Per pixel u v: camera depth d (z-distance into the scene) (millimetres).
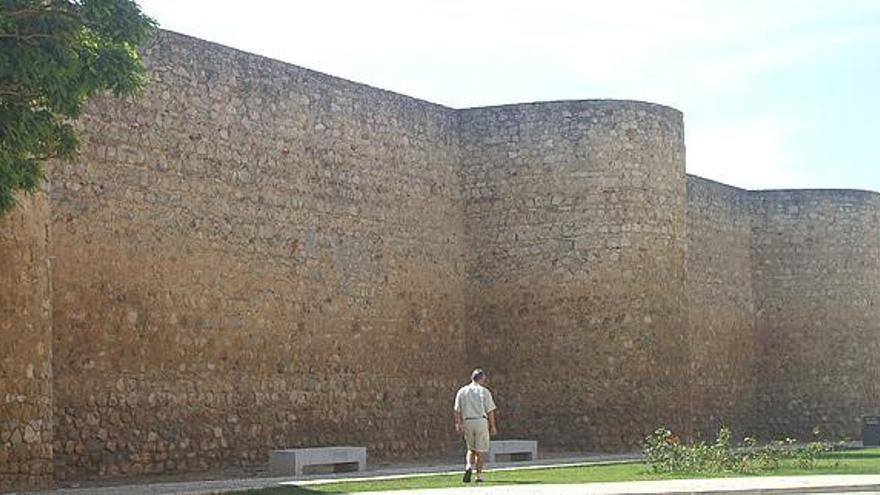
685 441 29125
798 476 18781
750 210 37375
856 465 22016
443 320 28562
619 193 28625
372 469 23719
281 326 24703
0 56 13609
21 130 14195
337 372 25891
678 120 29781
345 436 25984
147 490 17750
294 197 25125
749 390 36781
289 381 24812
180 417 22578
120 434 21531
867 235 37969
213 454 23141
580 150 28719
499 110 29172
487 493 15898
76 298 21000
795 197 37438
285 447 24609
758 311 37281
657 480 18453
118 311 21656
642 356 28516
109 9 14219
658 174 29094
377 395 26797
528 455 26047
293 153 25172
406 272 27672
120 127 21859
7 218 17391
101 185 21484
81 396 20953
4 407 17250
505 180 29047
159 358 22297
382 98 27359
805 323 37219
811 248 37375
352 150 26500
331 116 26078
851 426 37281
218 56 23750
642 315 28578
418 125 28234
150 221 22266
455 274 28953
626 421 28359
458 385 28906
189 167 23031
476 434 18812
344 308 26125
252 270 24172
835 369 37281
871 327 37906
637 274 28609
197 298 23047
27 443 17609
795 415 37062
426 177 28344
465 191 29297
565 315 28562
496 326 28984
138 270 22031
